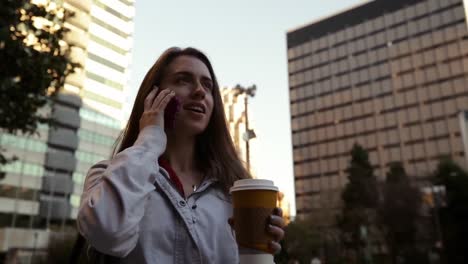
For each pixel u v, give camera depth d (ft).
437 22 256.32
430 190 108.17
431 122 242.58
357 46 284.00
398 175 124.36
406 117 252.21
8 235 150.92
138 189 3.75
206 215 4.59
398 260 114.21
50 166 171.01
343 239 132.05
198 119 5.22
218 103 6.11
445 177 109.19
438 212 107.76
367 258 122.31
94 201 3.52
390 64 267.18
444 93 242.99
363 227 122.31
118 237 3.49
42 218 162.91
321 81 293.43
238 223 3.66
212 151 5.82
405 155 244.83
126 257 4.00
